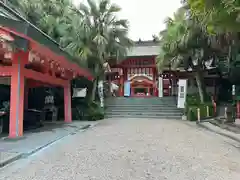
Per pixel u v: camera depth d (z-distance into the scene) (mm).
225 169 5449
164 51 19312
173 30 17938
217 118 16984
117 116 20859
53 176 4805
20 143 7852
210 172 5203
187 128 13266
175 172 5148
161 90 30000
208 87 27828
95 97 22766
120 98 25938
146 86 33812
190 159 6289
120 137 9742
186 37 16672
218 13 6992
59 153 6809
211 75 26469
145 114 20984
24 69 9102
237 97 16547
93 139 9242
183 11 17266
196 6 7250
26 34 7215
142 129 12375
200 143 8703
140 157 6391
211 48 17453
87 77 16953
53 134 10055
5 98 13070
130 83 32906
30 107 16906
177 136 10219
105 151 7082
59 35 17812
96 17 18859
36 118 12289
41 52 8664
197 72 20375
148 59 31531
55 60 10148
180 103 22016
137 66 32031
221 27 7684
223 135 10805
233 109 15930
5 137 8898
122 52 19891
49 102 17703
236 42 12297
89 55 17859
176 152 7082
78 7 18734
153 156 6523
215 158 6477
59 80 13688
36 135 9633
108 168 5359
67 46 16875
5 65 9055
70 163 5766
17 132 8812
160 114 20734
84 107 18281
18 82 8727
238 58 17312
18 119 8828
